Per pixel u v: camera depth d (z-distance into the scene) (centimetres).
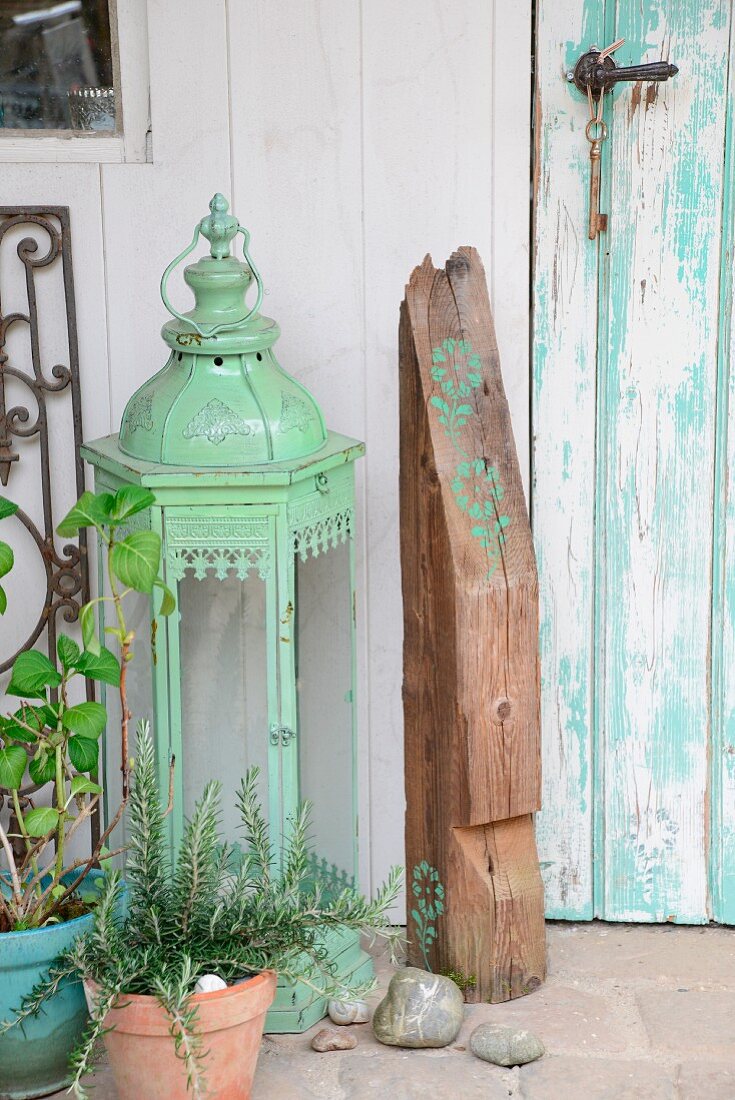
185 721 250
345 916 233
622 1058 244
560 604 280
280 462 236
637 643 280
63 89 269
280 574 238
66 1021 233
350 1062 245
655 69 253
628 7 257
